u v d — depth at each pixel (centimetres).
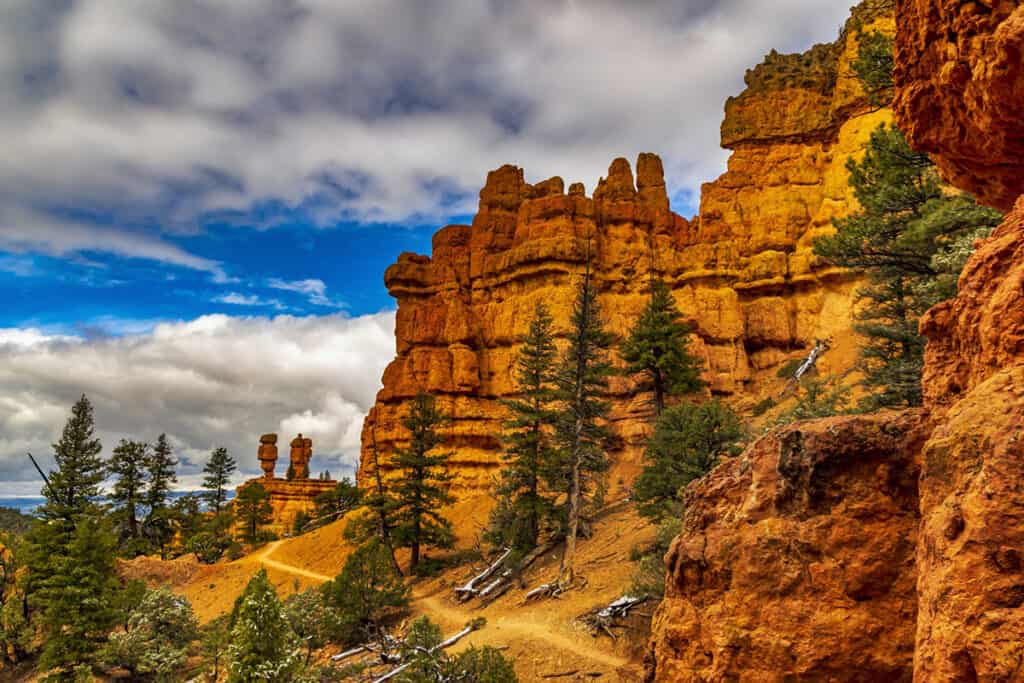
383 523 5078
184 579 6097
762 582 929
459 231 7294
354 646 3788
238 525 8450
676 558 1062
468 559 4703
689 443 3422
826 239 2794
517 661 2703
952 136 1062
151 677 4047
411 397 6419
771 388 5575
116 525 7400
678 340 5119
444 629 3544
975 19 905
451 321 6550
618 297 6297
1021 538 542
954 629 564
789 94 6731
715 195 6762
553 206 6456
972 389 730
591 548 3997
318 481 9781
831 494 925
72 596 3994
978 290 785
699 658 980
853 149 5822
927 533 650
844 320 5562
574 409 3981
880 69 2766
